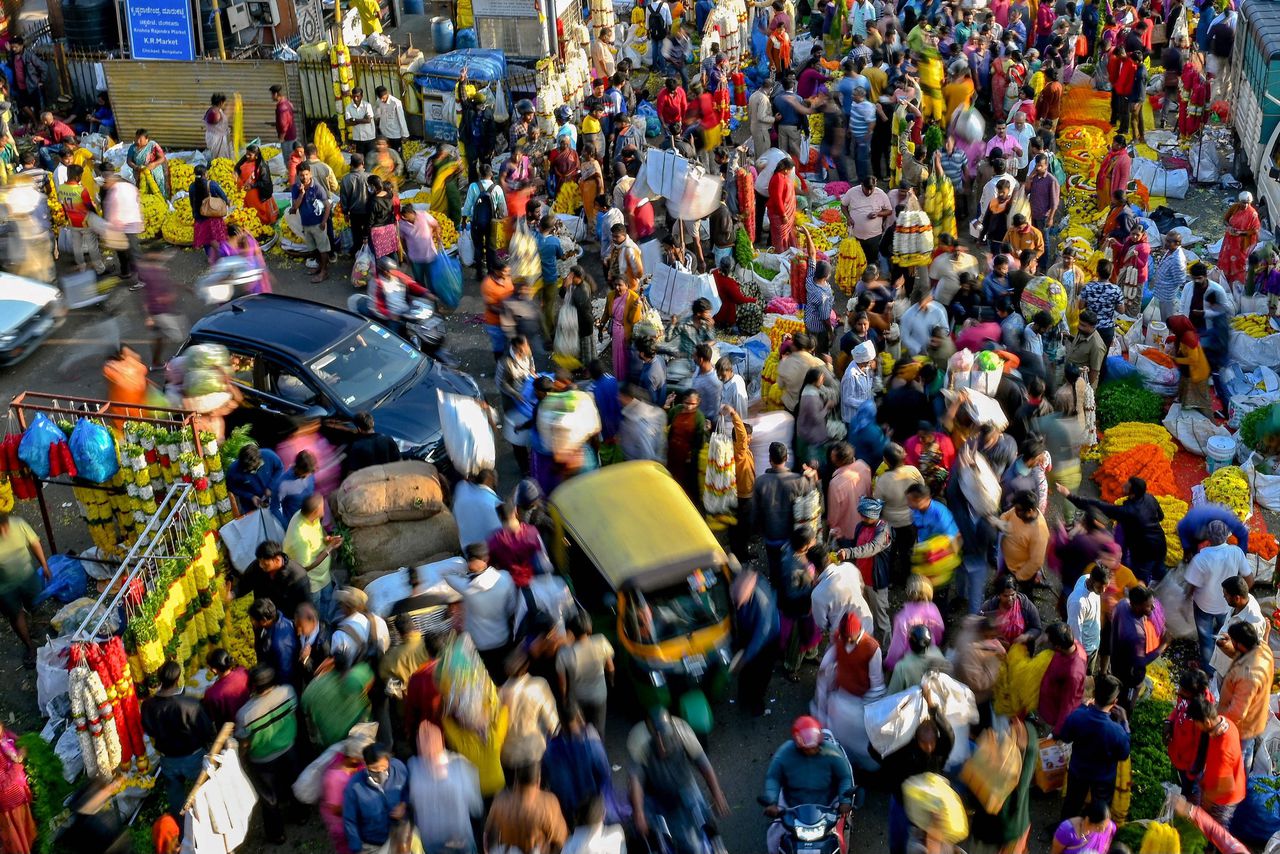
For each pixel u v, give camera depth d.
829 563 10.80
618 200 18.12
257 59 23.86
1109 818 8.62
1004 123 20.77
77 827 9.28
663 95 22.11
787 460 11.62
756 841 10.10
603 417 13.78
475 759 9.64
